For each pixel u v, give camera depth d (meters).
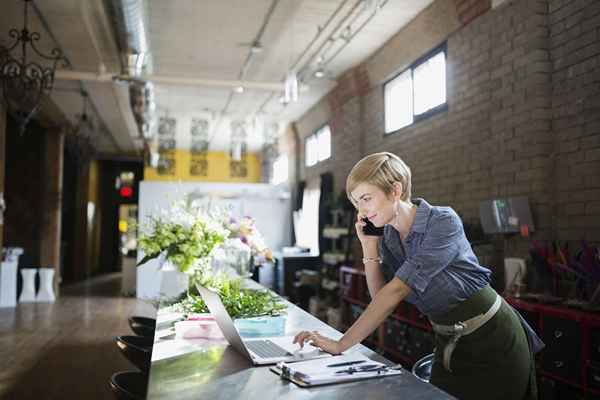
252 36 7.72
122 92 10.23
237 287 3.34
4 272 10.62
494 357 2.06
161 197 12.38
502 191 5.30
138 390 2.62
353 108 9.43
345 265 9.00
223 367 2.03
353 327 2.04
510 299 4.25
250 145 16.95
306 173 12.89
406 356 5.94
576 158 4.55
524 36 5.02
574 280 4.16
